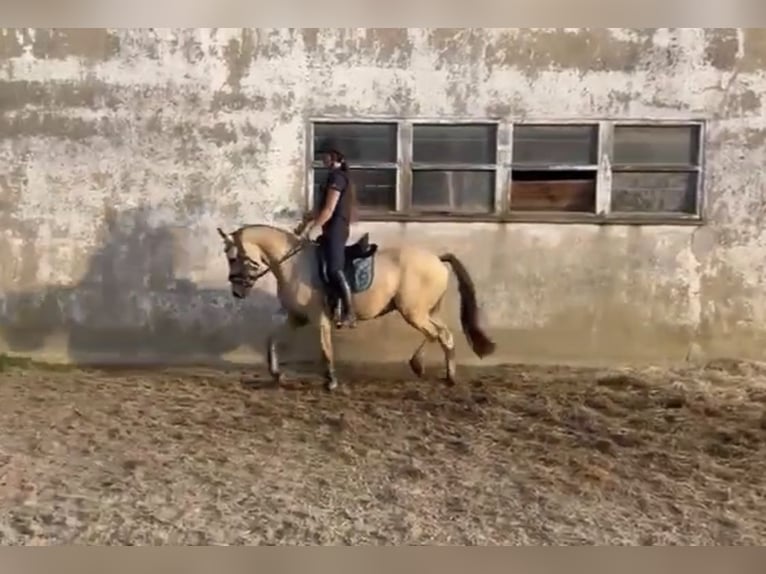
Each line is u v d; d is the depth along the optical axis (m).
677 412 7.32
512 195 8.60
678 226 8.52
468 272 8.55
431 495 5.68
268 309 8.63
